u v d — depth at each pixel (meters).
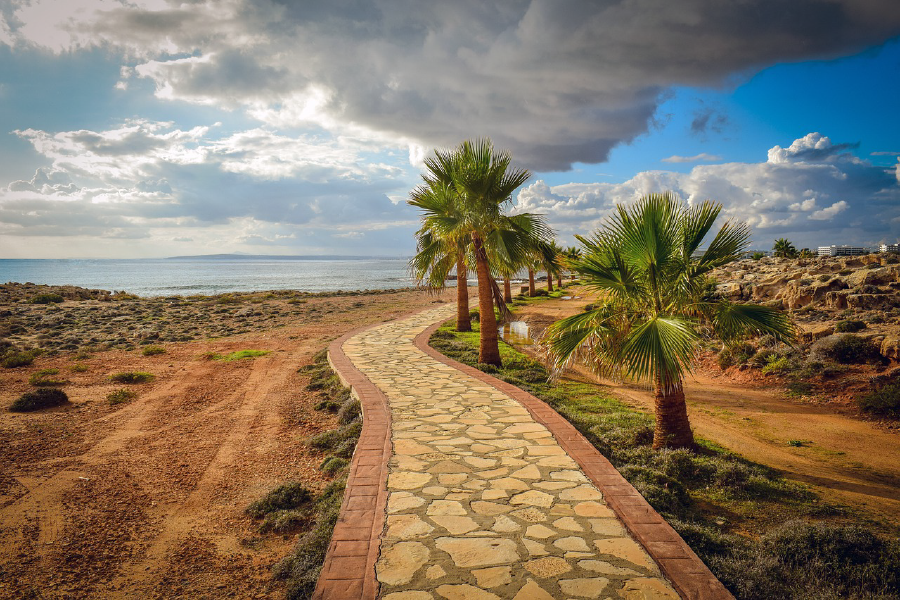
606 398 11.71
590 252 7.51
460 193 14.02
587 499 5.21
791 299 20.22
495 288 14.77
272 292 49.66
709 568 4.21
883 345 12.24
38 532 5.47
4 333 21.56
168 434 9.09
